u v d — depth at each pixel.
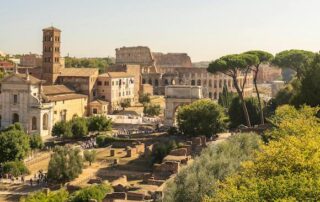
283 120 79.06
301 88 114.25
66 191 80.88
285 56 147.62
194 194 54.28
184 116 129.88
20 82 164.00
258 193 36.94
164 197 58.69
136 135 144.00
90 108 197.75
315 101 108.12
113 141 137.38
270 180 38.53
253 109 146.12
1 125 167.50
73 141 147.75
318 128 63.28
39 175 103.25
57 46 199.88
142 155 117.06
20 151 114.12
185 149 100.88
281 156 44.28
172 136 135.38
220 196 38.97
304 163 42.25
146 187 76.88
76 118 154.50
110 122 154.75
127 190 75.88
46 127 165.00
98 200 71.06
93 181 91.56
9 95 165.88
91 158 112.12
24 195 90.88
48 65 198.75
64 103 177.62
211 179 55.28
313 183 37.19
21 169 107.75
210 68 148.62
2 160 112.50
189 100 159.38
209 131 125.81
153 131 151.00
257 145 75.69
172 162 87.44
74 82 199.38
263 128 110.38
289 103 120.75
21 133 118.31
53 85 188.25
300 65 144.88
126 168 108.38
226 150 70.06
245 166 46.28
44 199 75.25
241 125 135.38
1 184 99.62
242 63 143.00
